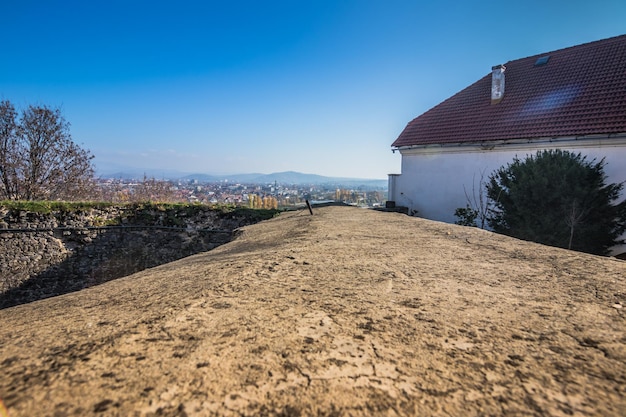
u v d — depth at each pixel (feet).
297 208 39.34
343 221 20.62
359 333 4.78
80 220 37.01
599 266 8.90
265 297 6.42
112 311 5.88
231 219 42.86
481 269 8.73
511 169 29.58
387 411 3.10
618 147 29.60
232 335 4.68
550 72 40.37
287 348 4.30
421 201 43.88
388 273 8.33
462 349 4.32
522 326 5.06
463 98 45.83
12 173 48.01
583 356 4.13
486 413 3.07
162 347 4.31
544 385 3.51
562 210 24.57
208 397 3.25
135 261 39.42
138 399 3.19
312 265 9.18
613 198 25.94
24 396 3.19
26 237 34.12
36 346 4.36
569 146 32.04
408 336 4.70
